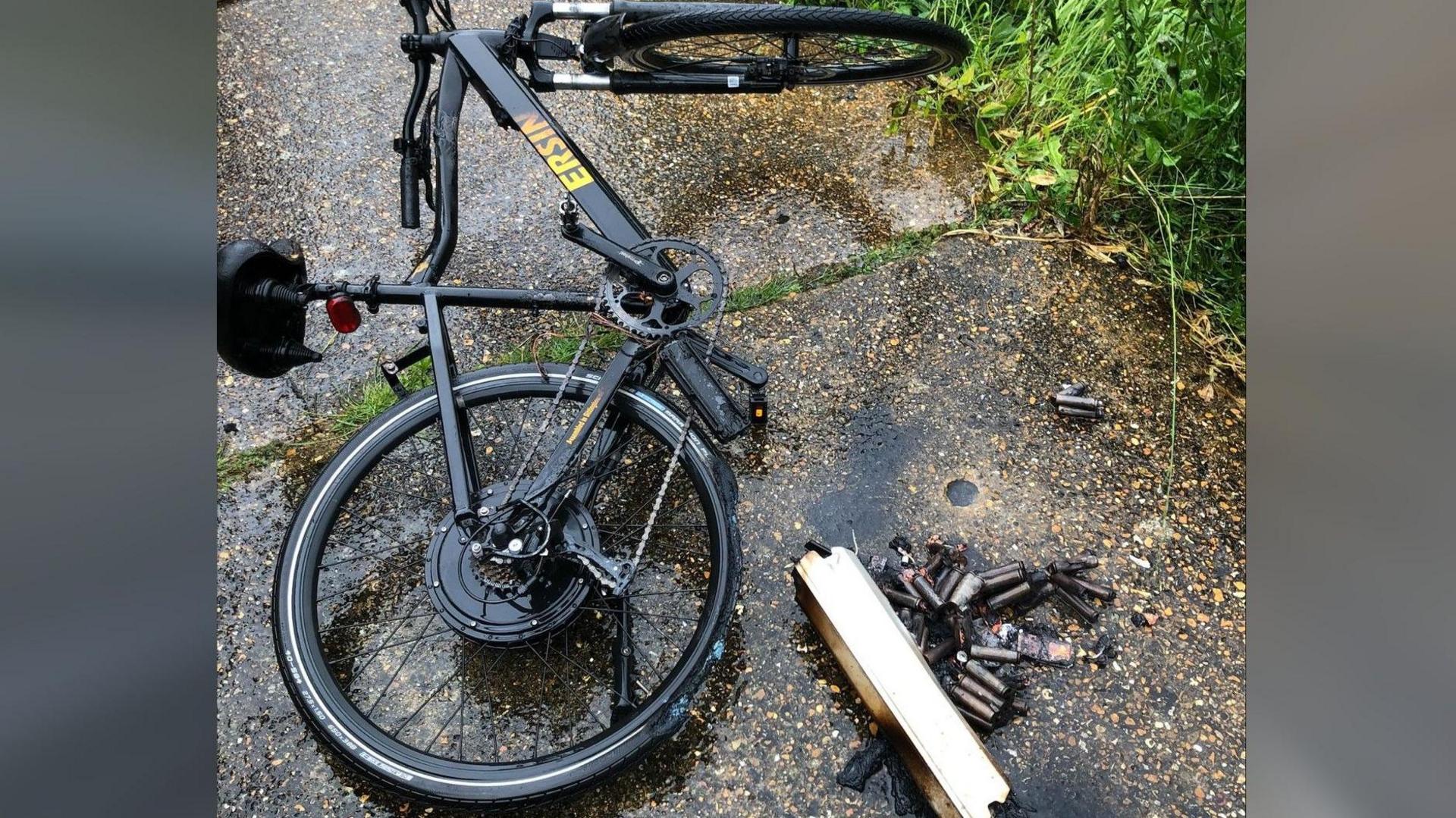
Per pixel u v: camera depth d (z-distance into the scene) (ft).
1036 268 10.34
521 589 7.39
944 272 10.32
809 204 10.92
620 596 7.57
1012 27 11.57
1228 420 9.26
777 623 8.05
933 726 6.83
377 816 7.20
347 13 12.58
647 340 7.29
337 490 7.52
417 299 7.81
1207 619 8.06
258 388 9.44
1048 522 8.63
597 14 8.79
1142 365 9.64
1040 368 9.62
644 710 6.98
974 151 11.39
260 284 7.49
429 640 8.07
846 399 9.36
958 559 8.29
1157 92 9.93
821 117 11.81
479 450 9.00
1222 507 8.70
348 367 9.62
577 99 11.80
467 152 11.24
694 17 8.07
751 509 8.68
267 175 11.00
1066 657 7.82
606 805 7.21
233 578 8.32
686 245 7.65
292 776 7.37
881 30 8.28
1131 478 8.90
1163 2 9.87
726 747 7.46
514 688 7.82
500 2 12.71
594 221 8.38
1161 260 10.23
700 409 7.80
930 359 9.66
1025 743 7.45
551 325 9.85
